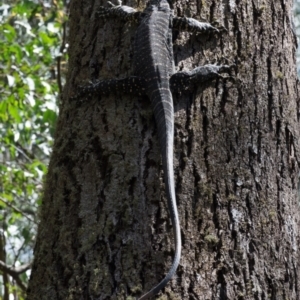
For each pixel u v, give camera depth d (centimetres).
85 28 938
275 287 763
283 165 831
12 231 1853
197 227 757
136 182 779
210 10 900
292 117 869
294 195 841
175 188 772
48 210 837
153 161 787
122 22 915
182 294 723
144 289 726
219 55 868
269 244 778
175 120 812
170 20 904
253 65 866
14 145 2014
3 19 1952
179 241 714
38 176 1827
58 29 1942
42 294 778
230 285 739
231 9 895
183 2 924
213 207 771
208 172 786
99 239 762
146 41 874
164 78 837
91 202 789
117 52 890
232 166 798
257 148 819
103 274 743
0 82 1883
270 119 844
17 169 1850
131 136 808
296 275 797
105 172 798
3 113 1775
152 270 733
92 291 739
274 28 906
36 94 1886
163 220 755
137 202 766
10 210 2100
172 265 701
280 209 806
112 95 848
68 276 766
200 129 809
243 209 781
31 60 2070
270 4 920
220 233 760
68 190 816
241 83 848
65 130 869
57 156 859
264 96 852
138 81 847
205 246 749
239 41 879
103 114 836
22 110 1828
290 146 852
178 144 798
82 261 762
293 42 942
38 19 2097
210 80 841
